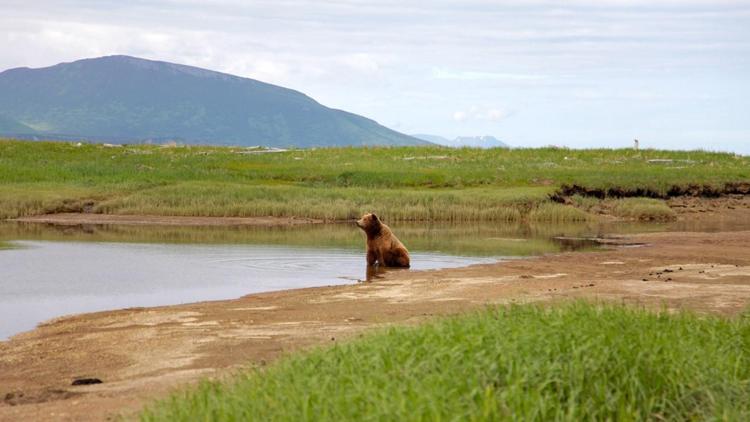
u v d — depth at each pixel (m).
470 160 83.00
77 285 26.48
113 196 58.88
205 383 11.98
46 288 25.88
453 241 41.72
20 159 77.25
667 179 66.50
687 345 12.15
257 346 16.70
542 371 10.52
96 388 13.84
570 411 9.38
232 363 15.24
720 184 66.56
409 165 78.75
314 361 12.13
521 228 49.72
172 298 24.27
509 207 56.44
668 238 41.91
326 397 9.91
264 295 24.03
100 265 31.27
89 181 64.38
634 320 13.42
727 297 21.44
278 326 18.94
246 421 9.58
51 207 55.00
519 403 9.37
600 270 28.64
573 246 39.31
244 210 55.16
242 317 20.28
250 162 80.00
